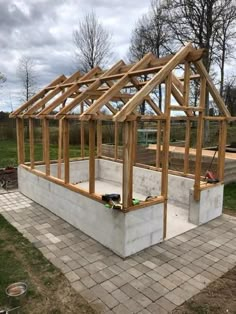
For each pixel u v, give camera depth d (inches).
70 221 226.5
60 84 302.0
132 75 199.9
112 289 143.8
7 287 138.9
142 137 579.5
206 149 468.8
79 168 354.0
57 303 133.5
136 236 178.2
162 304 132.7
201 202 221.6
